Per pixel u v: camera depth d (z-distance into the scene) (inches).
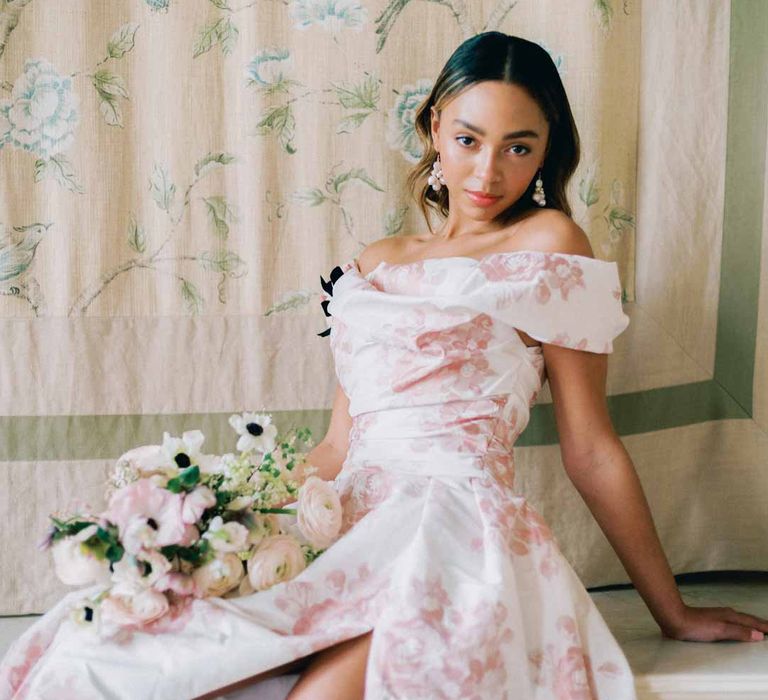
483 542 56.6
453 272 63.6
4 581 78.2
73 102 77.8
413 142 80.4
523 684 52.8
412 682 50.2
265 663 49.7
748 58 79.7
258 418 58.4
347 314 65.2
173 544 51.2
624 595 81.7
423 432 61.3
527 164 65.8
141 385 79.4
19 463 78.2
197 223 79.6
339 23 79.4
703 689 57.6
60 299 78.4
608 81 80.1
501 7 80.0
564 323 61.9
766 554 81.0
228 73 79.3
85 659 50.2
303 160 80.0
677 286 81.4
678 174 80.9
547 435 81.0
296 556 54.7
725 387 81.2
